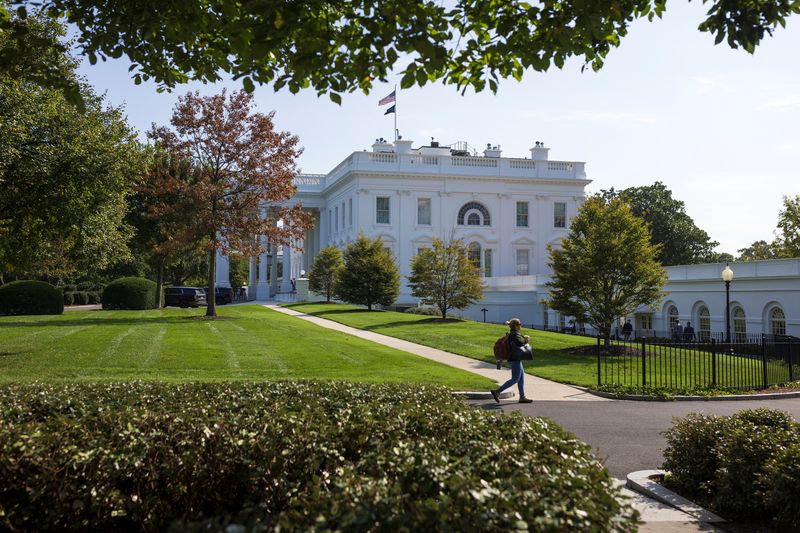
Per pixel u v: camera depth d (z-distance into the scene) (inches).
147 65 351.9
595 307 990.4
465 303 1448.1
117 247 925.8
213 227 1229.1
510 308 1841.8
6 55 299.3
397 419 246.2
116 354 724.0
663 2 306.5
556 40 289.4
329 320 1444.4
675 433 307.1
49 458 199.3
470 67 324.2
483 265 2352.4
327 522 139.6
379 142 2411.4
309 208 2792.8
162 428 235.6
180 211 1258.6
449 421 243.9
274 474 208.1
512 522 135.6
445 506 141.2
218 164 1277.1
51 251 934.4
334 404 296.4
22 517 194.7
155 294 1775.3
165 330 981.2
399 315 1552.7
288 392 329.4
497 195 2375.7
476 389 614.2
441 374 681.6
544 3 285.3
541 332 1214.9
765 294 1213.1
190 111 1223.5
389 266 1740.9
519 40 292.8
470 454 191.5
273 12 249.8
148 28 299.3
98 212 819.4
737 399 629.0
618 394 617.3
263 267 3496.6
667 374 768.3
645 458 365.7
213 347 807.7
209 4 311.1
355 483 163.2
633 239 968.9
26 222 794.8
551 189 2427.4
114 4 309.4
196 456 210.7
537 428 229.1
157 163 1256.8
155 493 208.2
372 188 2260.1
